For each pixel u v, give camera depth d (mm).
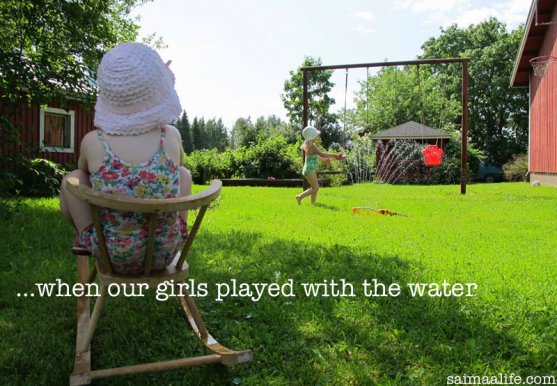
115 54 2156
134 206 1995
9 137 6957
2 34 7273
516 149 44344
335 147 34031
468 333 2855
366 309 3199
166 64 2375
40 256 4367
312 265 4309
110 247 2184
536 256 4832
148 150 2178
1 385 2221
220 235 5617
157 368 2248
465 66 12695
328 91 49906
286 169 23062
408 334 2795
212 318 3074
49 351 2576
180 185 2395
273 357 2541
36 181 10016
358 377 2334
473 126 45812
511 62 44469
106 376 2182
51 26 7223
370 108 41469
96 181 2152
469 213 8578
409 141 27797
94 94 6980
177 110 2266
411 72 42688
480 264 4422
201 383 2307
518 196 12297
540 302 3352
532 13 18344
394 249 5066
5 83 6512
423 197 11969
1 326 2861
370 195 12625
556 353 2600
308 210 8539
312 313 3105
